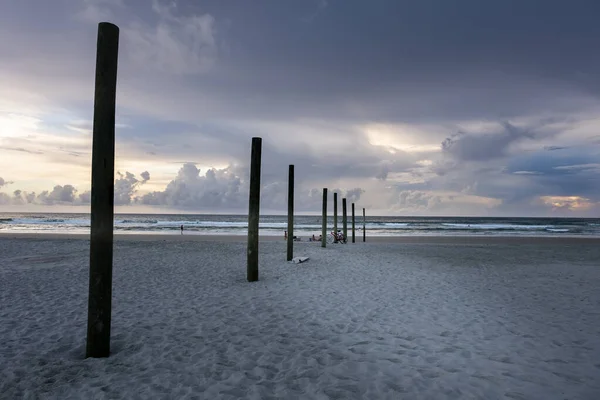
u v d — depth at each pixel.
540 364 4.26
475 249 19.69
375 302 7.32
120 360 4.33
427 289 8.65
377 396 3.49
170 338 5.15
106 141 4.08
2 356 4.44
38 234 30.05
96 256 4.30
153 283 9.19
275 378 3.88
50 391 3.56
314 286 8.91
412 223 72.81
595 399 3.45
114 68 4.09
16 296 7.62
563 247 21.72
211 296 7.80
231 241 23.95
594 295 8.10
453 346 4.85
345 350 4.71
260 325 5.80
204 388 3.63
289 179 13.61
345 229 25.11
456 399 3.43
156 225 53.06
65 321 5.90
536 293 8.29
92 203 4.20
